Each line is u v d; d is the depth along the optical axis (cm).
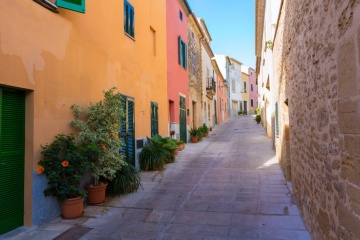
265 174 686
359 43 168
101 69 575
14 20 362
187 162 882
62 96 453
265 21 1088
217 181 643
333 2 219
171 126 1151
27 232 374
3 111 366
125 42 698
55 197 431
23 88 376
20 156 388
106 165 493
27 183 389
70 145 432
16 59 364
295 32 410
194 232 379
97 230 389
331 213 246
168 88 1080
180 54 1264
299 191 437
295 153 473
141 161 768
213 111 2245
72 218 429
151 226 403
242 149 1098
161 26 1006
